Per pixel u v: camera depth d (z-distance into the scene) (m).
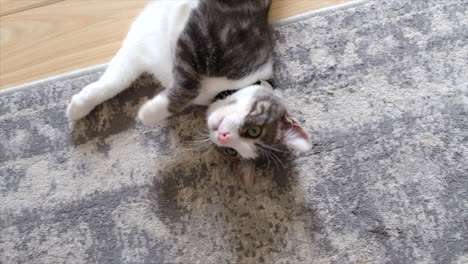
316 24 0.66
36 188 0.61
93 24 0.66
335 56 0.65
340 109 0.64
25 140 0.62
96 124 0.63
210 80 0.56
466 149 0.63
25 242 0.60
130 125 0.63
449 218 0.62
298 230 0.62
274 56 0.65
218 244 0.61
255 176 0.62
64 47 0.65
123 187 0.62
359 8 0.67
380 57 0.65
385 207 0.62
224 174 0.63
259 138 0.55
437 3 0.66
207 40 0.54
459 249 0.61
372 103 0.64
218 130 0.54
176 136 0.64
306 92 0.65
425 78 0.65
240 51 0.55
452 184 0.63
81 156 0.62
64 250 0.60
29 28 0.65
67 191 0.61
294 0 0.67
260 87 0.56
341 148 0.64
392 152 0.63
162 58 0.60
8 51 0.64
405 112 0.64
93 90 0.59
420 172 0.63
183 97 0.57
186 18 0.56
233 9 0.55
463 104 0.64
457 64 0.65
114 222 0.61
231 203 0.62
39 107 0.63
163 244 0.61
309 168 0.63
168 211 0.62
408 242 0.61
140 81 0.64
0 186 0.61
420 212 0.62
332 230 0.62
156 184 0.62
